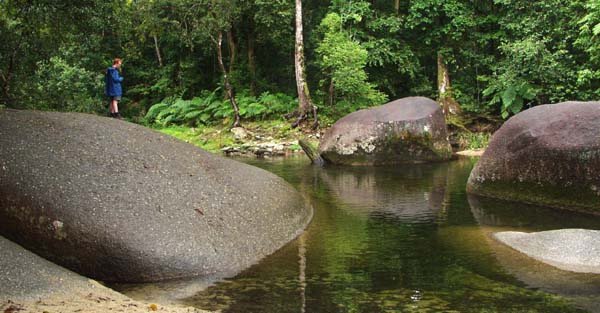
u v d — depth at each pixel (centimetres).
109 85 1243
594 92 1742
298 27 2091
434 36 2236
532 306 427
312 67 2439
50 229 512
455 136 1956
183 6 2069
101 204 528
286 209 674
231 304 440
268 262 550
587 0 1714
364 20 2288
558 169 794
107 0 1110
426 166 1319
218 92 2486
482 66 2194
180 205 561
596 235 561
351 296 455
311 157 1464
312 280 496
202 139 1984
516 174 853
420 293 460
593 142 760
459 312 417
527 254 564
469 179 943
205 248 529
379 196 917
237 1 2127
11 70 1212
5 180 531
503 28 2103
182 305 440
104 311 395
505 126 903
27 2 1061
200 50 2619
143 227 520
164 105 2391
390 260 554
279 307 432
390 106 1486
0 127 588
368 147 1375
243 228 582
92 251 506
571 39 1852
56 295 423
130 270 501
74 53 2022
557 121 822
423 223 713
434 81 2445
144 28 2111
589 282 479
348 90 2050
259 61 2519
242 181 666
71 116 658
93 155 580
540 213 763
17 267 443
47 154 564
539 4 1870
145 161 602
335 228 688
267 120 2166
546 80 1817
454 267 528
